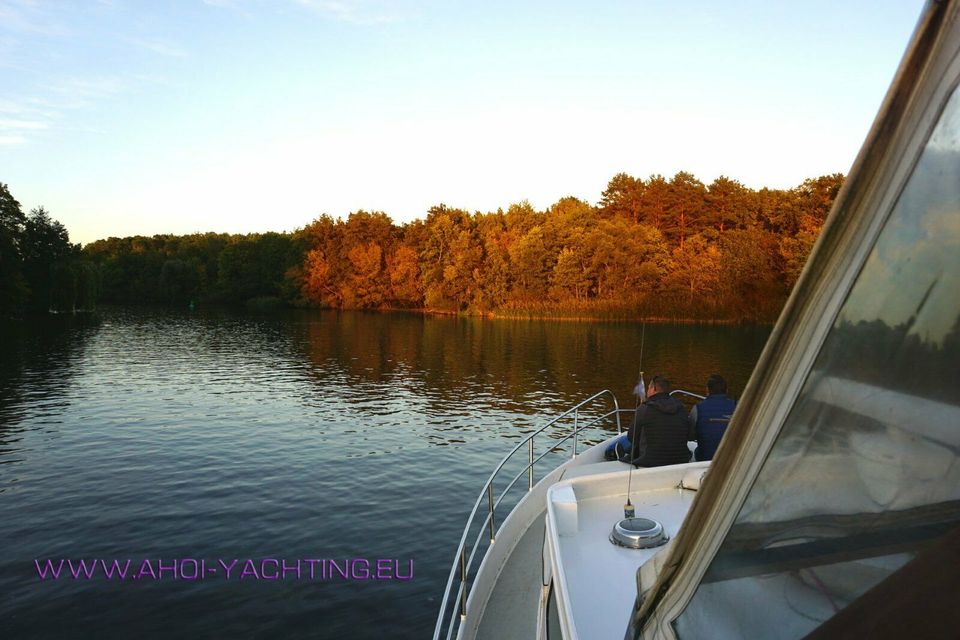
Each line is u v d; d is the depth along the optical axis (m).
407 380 28.11
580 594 2.73
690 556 1.33
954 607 0.76
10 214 72.25
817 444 0.97
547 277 73.00
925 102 0.78
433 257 83.94
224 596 8.02
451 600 7.96
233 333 53.44
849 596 0.91
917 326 0.81
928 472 0.80
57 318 70.50
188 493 12.05
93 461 14.32
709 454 4.91
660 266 66.38
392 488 12.51
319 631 7.27
